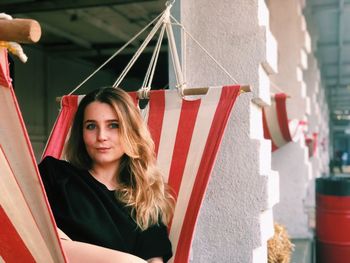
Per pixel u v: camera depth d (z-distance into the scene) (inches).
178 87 93.7
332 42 460.1
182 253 78.9
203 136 87.6
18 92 366.9
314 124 340.2
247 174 109.3
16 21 42.7
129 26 343.3
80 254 56.0
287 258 146.9
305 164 211.9
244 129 110.3
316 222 195.3
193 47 117.0
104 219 63.4
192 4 117.6
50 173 65.6
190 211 81.4
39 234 49.2
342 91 796.0
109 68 494.6
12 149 46.7
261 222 108.6
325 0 330.0
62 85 435.5
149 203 67.9
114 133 69.0
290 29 225.8
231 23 114.7
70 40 375.6
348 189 185.2
